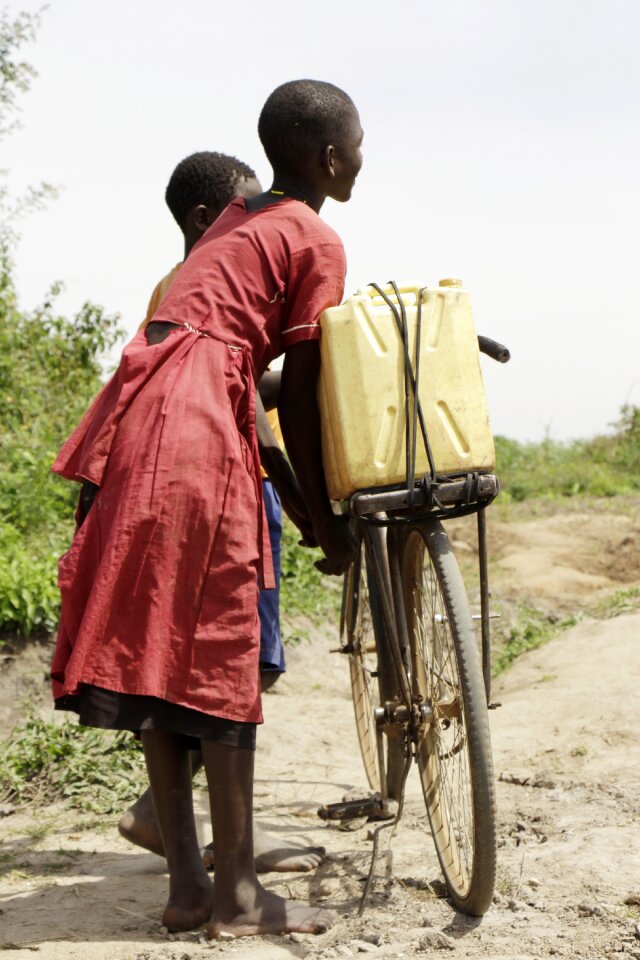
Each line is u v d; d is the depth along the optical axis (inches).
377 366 108.8
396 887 121.6
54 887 128.3
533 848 131.3
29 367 391.5
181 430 106.3
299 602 288.2
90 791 167.2
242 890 108.0
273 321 112.6
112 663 103.3
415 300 112.3
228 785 106.7
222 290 111.3
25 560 235.1
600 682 205.2
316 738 202.2
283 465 123.8
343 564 118.0
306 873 129.3
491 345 118.6
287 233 112.8
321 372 112.3
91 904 121.5
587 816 142.3
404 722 121.0
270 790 170.6
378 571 119.6
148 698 104.3
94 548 108.2
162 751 111.1
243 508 107.4
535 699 204.1
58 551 264.5
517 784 161.9
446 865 117.0
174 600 104.7
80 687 105.5
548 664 227.6
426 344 110.8
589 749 171.5
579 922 107.6
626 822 138.5
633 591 309.1
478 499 112.6
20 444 326.0
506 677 229.5
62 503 297.4
